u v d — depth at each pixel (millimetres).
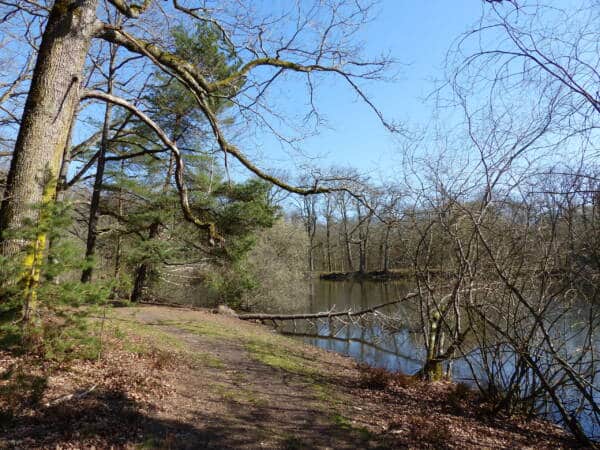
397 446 5043
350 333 18500
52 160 6375
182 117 13852
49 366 5543
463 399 7824
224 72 11773
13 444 3719
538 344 6855
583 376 6352
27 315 5754
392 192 9641
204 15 9062
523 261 6910
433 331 9648
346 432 5324
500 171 6992
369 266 43969
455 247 8305
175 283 19062
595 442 6051
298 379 8047
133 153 15016
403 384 8516
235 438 4680
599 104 4457
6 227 5953
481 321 7988
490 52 4758
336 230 49156
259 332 15312
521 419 7000
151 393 5539
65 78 6512
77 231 17625
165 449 4117
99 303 6168
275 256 24734
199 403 5621
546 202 6535
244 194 16391
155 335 9922
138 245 15477
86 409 4629
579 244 6121
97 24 7004
